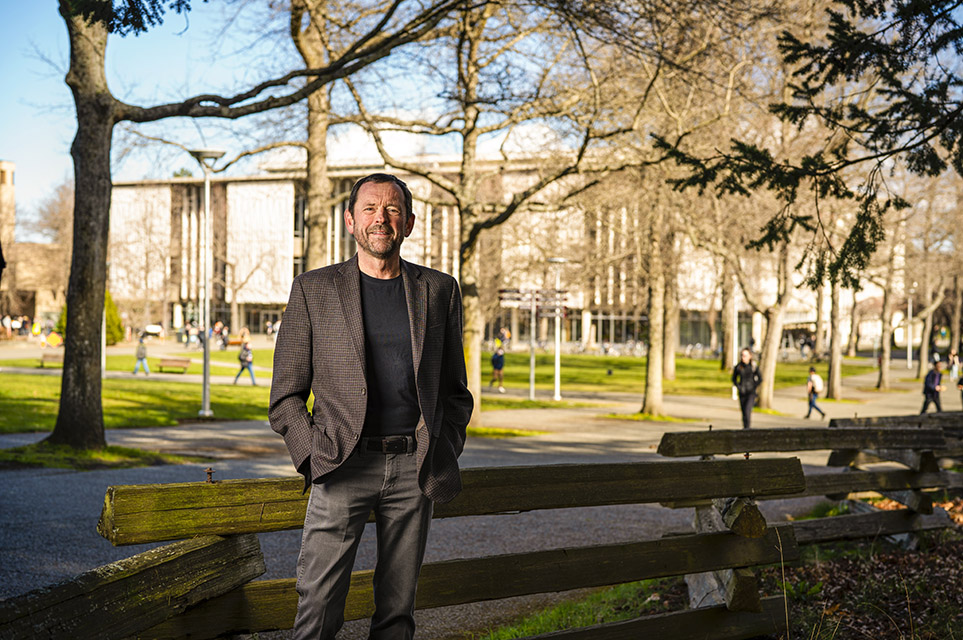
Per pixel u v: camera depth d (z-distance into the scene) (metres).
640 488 4.27
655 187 24.97
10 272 73.75
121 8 7.44
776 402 36.88
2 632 2.10
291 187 28.39
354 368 2.87
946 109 6.76
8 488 10.84
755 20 12.41
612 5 12.35
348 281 2.94
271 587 3.27
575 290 34.66
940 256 42.47
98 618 2.45
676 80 16.97
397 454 2.91
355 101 19.33
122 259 73.31
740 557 4.68
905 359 86.88
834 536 7.39
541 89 18.28
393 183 3.03
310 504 2.96
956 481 7.90
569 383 44.88
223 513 3.03
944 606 5.54
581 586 4.16
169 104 12.98
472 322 22.19
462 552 8.18
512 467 3.87
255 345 72.25
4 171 71.81
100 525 2.83
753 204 25.97
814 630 4.82
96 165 13.51
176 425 20.08
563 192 27.41
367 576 3.69
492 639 5.34
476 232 20.81
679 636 4.48
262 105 12.62
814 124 22.34
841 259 7.41
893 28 6.66
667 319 48.25
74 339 13.59
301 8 16.30
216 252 77.62
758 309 31.42
